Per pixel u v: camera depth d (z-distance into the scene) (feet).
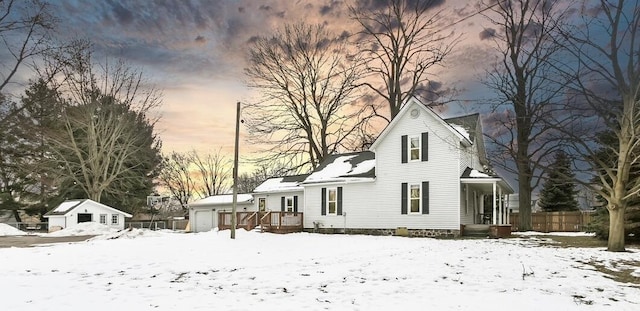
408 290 30.60
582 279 34.47
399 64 127.44
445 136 80.28
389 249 56.03
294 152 141.69
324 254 52.11
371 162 97.66
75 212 129.39
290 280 34.94
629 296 28.66
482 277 35.40
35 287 31.63
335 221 93.40
